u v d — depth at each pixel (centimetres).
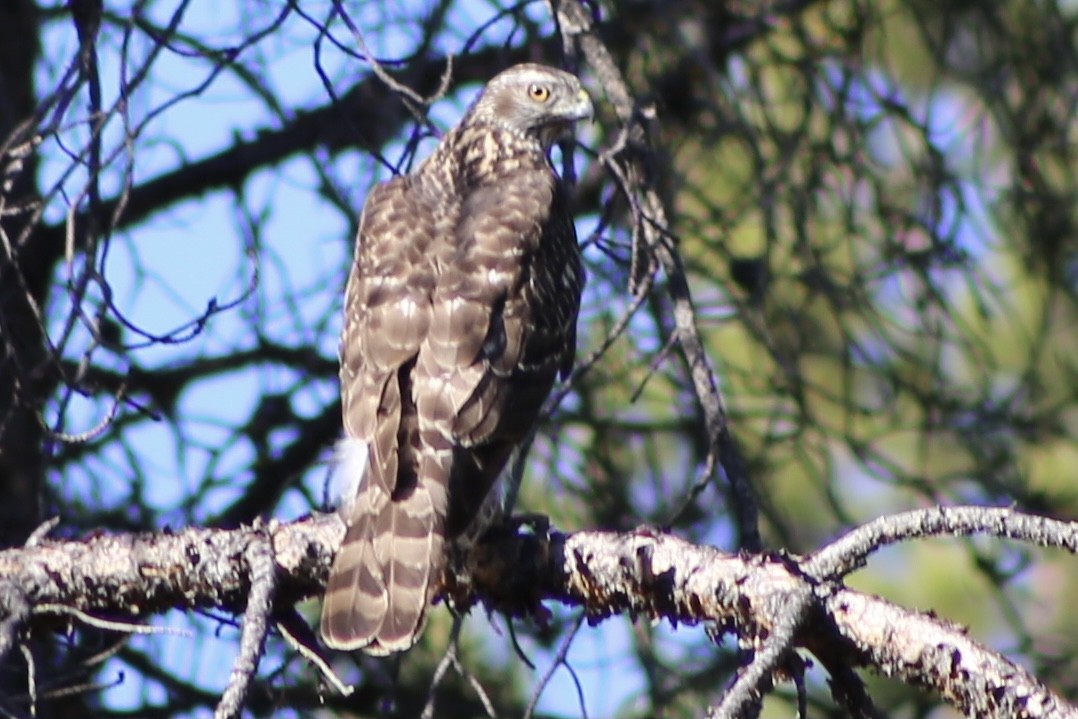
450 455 798
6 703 684
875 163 1263
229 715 619
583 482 1218
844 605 671
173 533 767
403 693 1192
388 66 1040
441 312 849
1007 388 1473
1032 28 1287
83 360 842
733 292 1232
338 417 1231
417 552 760
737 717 641
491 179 1018
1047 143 1277
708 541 1180
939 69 1237
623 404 1277
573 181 991
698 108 1266
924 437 1216
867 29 1307
